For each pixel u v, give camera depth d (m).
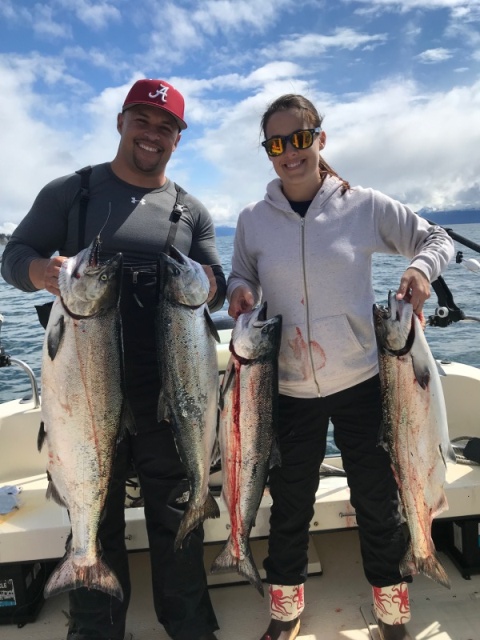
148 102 2.29
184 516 2.25
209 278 2.33
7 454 3.09
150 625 2.52
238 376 2.25
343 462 2.35
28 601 2.55
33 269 2.12
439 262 2.18
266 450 2.25
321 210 2.24
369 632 2.41
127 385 2.29
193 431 2.24
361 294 2.24
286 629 2.34
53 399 2.10
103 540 2.29
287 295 2.25
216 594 2.72
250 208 2.44
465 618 2.46
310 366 2.22
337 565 2.88
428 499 2.21
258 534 2.61
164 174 2.50
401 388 2.17
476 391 3.26
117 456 2.31
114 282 2.10
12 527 2.47
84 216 2.30
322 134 2.34
